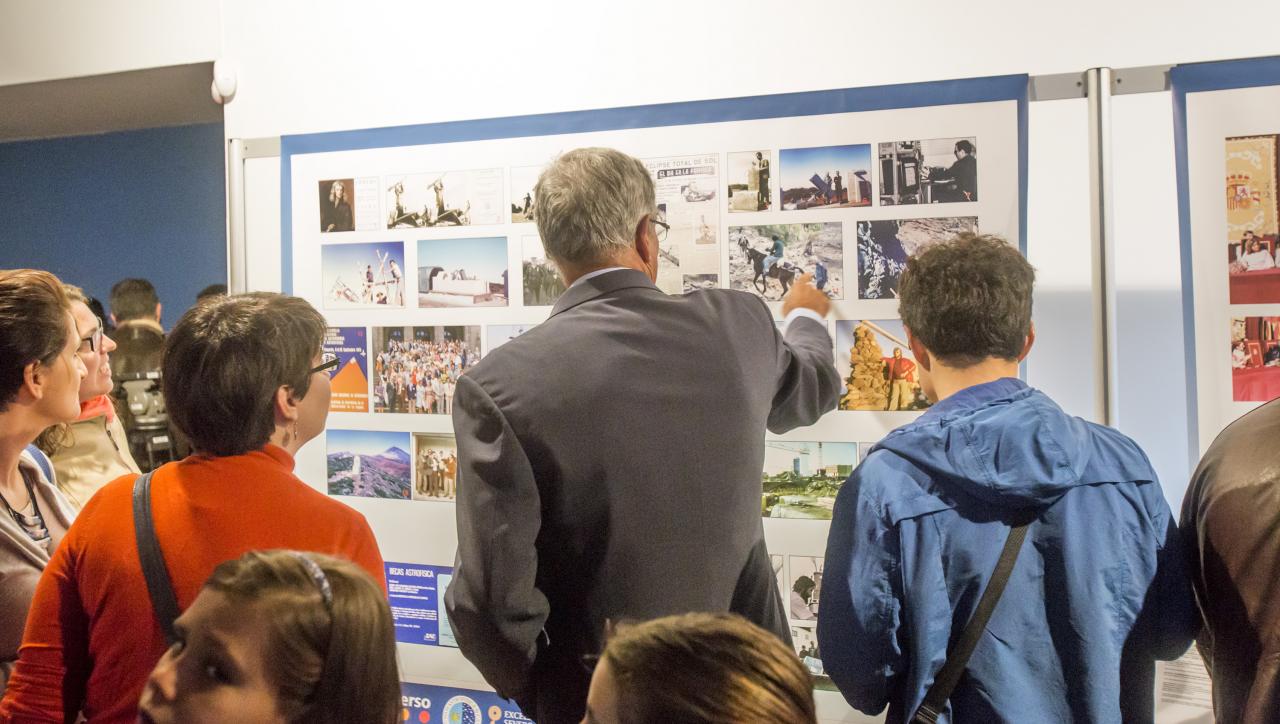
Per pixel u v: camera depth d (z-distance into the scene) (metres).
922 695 1.05
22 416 1.26
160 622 0.99
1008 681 1.03
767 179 1.73
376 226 1.99
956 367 1.16
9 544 1.23
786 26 1.80
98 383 1.56
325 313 2.03
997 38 1.68
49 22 2.39
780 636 1.38
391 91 2.06
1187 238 1.54
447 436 1.96
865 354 1.69
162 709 0.73
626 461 1.19
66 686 1.03
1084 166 1.65
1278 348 1.49
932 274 1.16
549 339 1.22
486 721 1.95
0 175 3.62
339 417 2.04
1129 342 1.65
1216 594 1.04
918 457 1.09
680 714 0.60
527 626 1.19
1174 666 1.55
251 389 1.06
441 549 1.97
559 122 1.86
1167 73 1.57
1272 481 0.99
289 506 1.06
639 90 1.89
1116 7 1.61
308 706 0.73
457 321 1.94
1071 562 1.03
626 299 1.25
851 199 1.69
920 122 1.65
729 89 1.84
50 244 3.59
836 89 1.69
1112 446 1.11
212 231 3.39
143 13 2.27
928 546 1.06
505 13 1.97
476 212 1.92
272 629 0.73
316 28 2.11
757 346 1.32
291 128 2.13
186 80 2.42
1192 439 1.54
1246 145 1.51
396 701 0.78
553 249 1.32
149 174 3.45
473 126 1.91
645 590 1.21
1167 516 1.10
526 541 1.17
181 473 1.06
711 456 1.23
